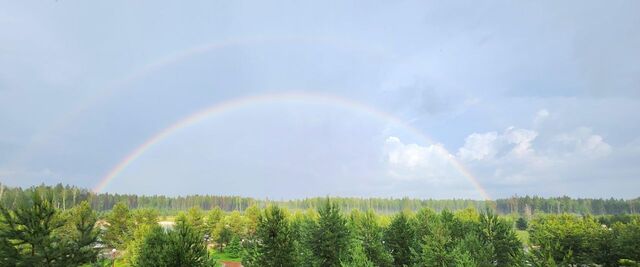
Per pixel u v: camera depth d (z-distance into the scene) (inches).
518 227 4261.8
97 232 886.4
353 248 1259.8
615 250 1603.1
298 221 2405.3
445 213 1987.0
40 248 765.3
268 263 1042.7
